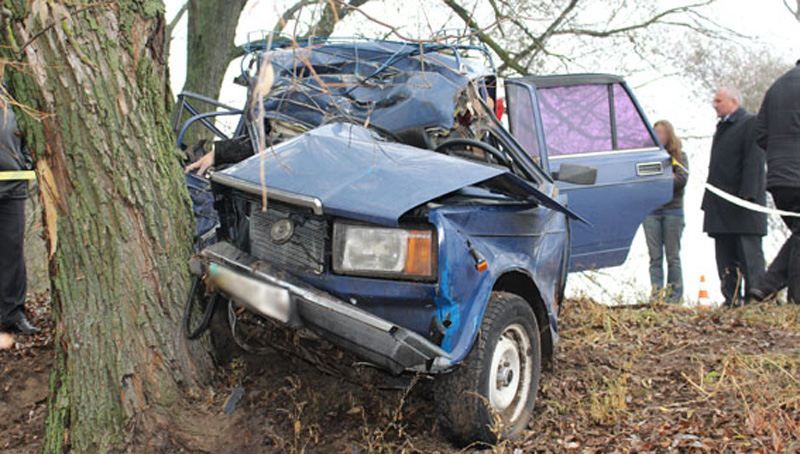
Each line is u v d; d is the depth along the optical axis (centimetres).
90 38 384
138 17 399
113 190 388
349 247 361
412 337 341
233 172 390
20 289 563
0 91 350
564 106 673
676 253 767
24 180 562
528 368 415
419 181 364
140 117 399
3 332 557
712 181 732
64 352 389
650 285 733
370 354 344
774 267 694
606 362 512
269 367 432
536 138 578
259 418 389
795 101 655
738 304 719
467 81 473
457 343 357
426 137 446
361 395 419
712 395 439
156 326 393
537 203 435
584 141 667
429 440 397
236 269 369
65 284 387
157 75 414
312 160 388
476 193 403
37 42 373
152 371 388
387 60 490
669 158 697
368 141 418
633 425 405
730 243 741
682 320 629
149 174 400
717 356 512
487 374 375
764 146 677
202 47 1118
